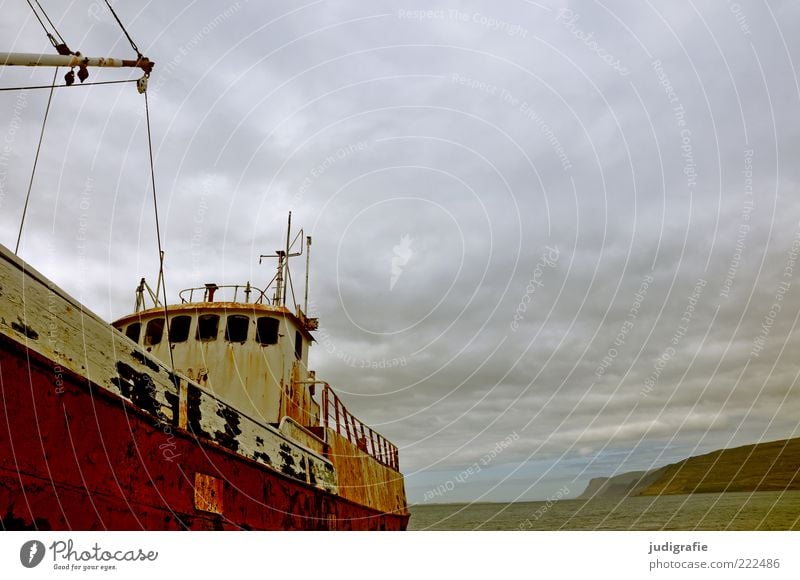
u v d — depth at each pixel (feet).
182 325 49.21
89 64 28.27
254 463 34.42
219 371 47.62
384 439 71.31
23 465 20.42
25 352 20.84
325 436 50.34
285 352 49.49
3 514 19.69
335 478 47.65
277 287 56.70
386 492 66.59
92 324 24.61
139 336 49.42
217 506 30.27
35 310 21.68
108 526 23.56
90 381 23.57
